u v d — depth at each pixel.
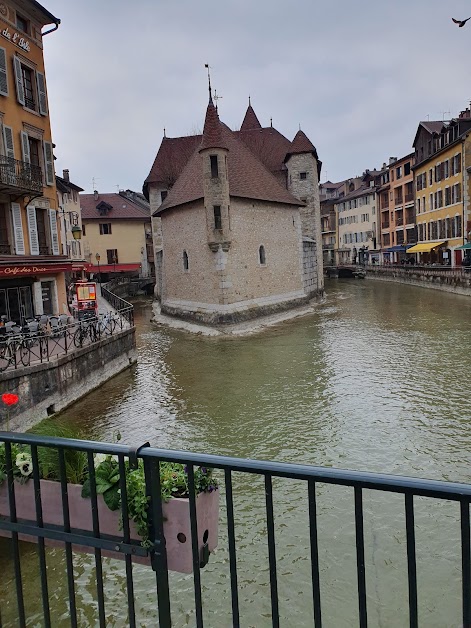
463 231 40.66
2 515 3.65
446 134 43.81
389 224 64.06
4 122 18.17
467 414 11.52
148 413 12.79
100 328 17.70
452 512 7.54
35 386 12.05
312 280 37.69
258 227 30.42
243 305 28.66
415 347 19.14
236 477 9.04
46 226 20.86
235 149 32.50
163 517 2.99
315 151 38.88
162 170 42.12
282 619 5.59
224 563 6.62
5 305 18.62
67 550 2.86
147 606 5.83
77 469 4.20
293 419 11.83
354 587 6.06
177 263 32.12
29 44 19.73
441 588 5.99
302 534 7.16
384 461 9.38
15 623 5.57
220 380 15.73
